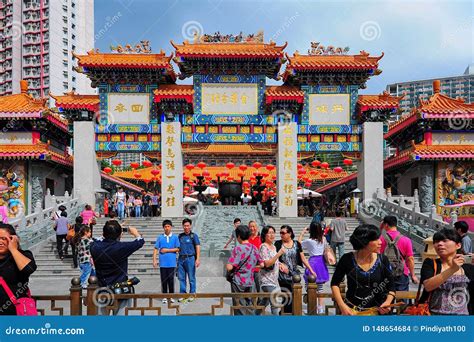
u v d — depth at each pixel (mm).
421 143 31344
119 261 8469
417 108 31016
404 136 35812
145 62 29344
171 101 29484
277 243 10297
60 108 29719
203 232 24625
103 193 31297
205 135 30250
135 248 8586
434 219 21359
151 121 30219
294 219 27328
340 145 30516
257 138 30438
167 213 28875
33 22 97062
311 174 46594
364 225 6992
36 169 30250
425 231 21094
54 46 97062
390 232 10203
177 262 13453
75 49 103000
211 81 30500
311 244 10805
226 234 24219
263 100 30453
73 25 102375
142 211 35594
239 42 30516
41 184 30922
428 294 6746
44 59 96625
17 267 7090
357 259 7016
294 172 29781
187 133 30234
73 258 19281
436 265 6691
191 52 29375
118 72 29828
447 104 31297
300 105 30469
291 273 9961
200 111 30312
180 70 31656
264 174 43469
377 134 29906
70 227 19828
